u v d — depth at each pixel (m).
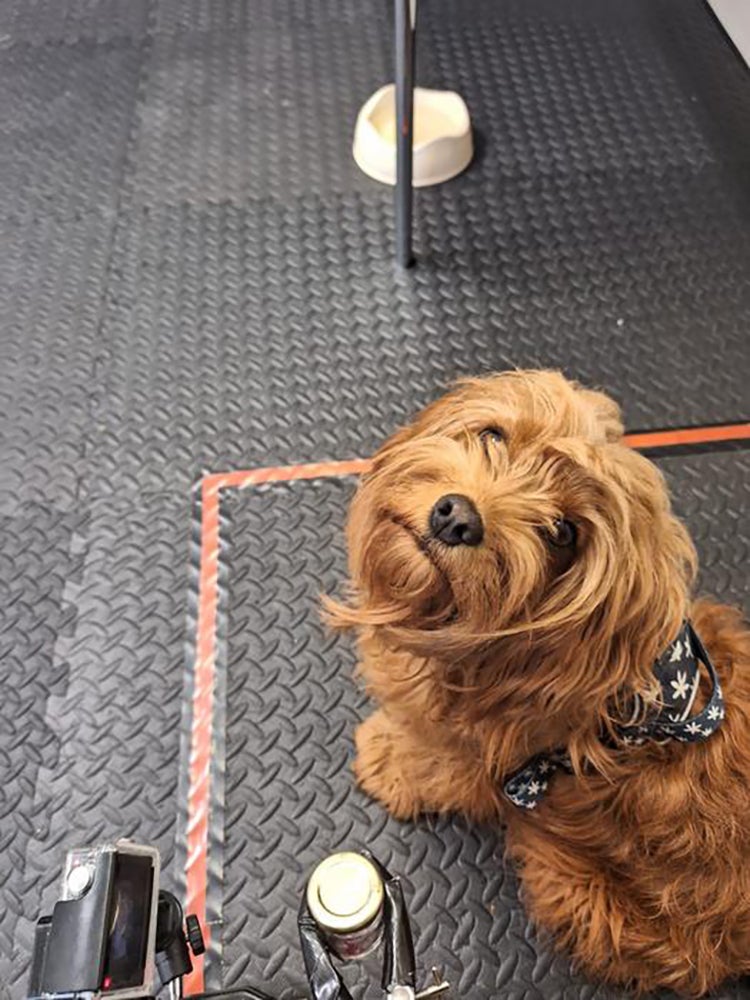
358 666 0.77
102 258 1.05
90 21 1.26
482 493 0.51
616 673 0.52
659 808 0.58
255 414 0.94
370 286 1.03
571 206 1.10
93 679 0.80
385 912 0.46
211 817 0.74
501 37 1.26
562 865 0.66
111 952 0.40
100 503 0.88
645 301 1.03
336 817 0.74
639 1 1.28
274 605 0.83
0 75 1.21
